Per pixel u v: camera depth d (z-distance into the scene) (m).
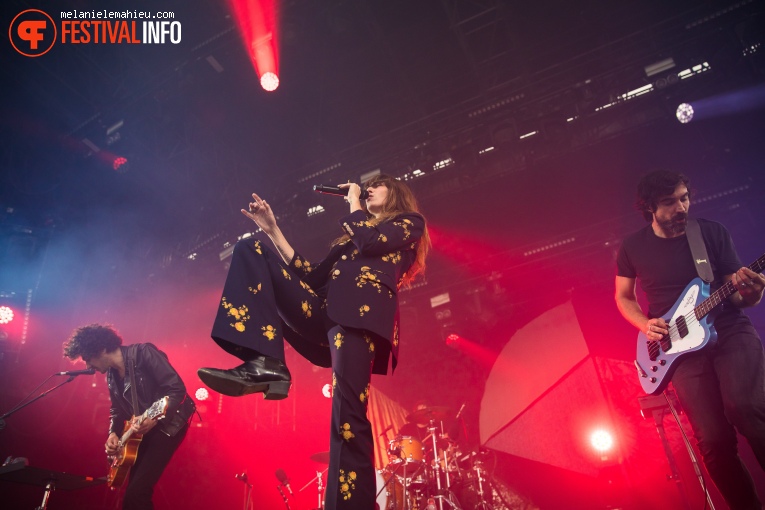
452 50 8.95
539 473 9.03
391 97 9.73
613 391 9.13
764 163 8.26
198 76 8.70
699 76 7.86
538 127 8.66
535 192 9.38
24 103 9.30
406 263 2.23
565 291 10.27
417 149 9.52
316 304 2.06
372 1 8.05
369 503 1.73
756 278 2.42
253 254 2.00
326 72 9.20
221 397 10.27
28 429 7.75
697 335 2.64
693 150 8.47
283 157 10.76
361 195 2.42
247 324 1.82
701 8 7.92
